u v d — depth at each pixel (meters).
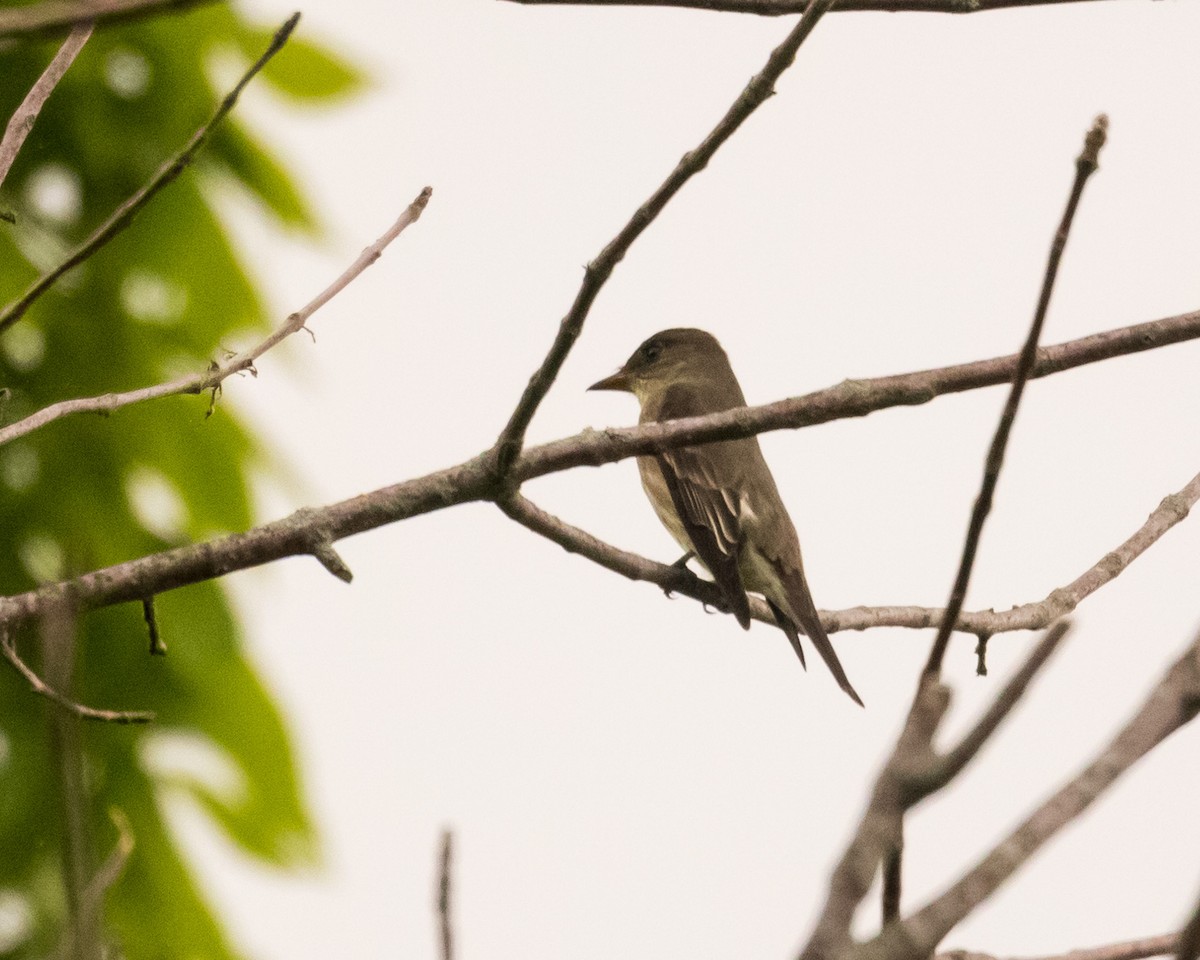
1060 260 5.08
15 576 10.42
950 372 8.74
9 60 10.72
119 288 10.77
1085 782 3.91
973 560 4.55
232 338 10.93
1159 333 8.99
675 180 7.13
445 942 4.43
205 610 10.59
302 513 7.94
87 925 3.68
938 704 3.73
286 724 10.63
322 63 11.04
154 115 10.92
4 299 10.53
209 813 10.59
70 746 3.86
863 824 3.62
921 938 3.60
